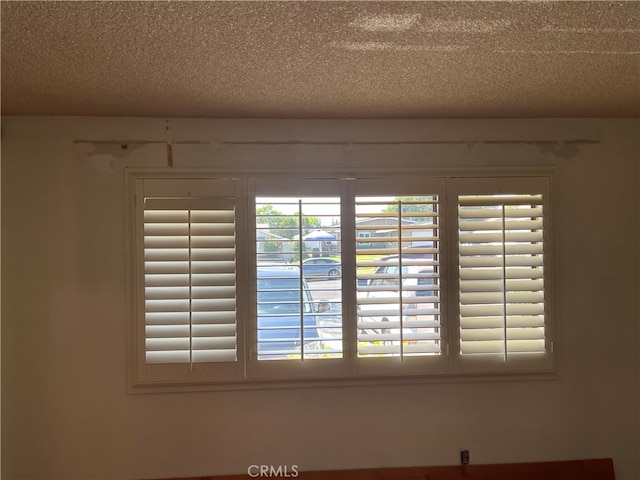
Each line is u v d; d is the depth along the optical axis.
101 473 2.34
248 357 2.38
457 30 1.33
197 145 2.38
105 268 2.34
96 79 1.74
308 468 2.42
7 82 1.78
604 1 1.15
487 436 2.48
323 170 2.41
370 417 2.44
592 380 2.49
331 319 2.41
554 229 2.49
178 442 2.37
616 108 2.29
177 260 2.33
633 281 2.49
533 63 1.62
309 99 2.05
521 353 2.47
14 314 2.31
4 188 2.30
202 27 1.29
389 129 2.45
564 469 2.47
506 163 2.48
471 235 2.43
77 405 2.33
